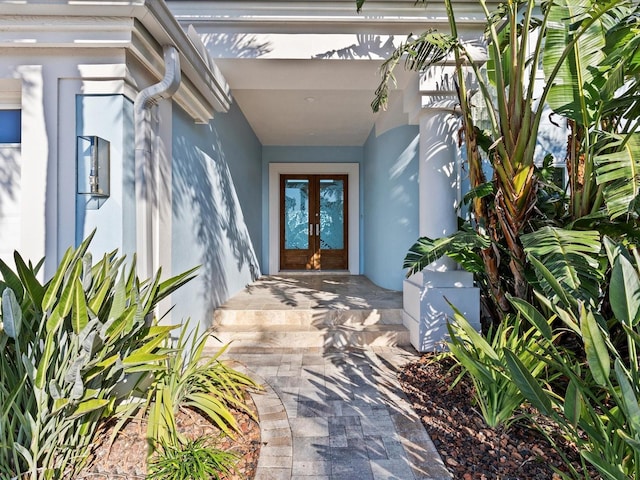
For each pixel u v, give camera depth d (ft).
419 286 11.94
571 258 6.89
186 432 6.67
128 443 6.10
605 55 8.16
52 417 5.10
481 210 10.17
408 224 17.25
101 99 7.38
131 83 7.59
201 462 5.57
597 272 6.64
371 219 21.21
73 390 5.03
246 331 12.46
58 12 6.81
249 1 11.45
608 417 5.17
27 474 5.00
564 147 15.70
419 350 11.49
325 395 8.75
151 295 6.72
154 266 8.65
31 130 7.30
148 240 8.06
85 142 7.32
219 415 7.18
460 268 11.62
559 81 8.39
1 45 7.05
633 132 7.47
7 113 8.00
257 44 11.50
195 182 11.65
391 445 6.79
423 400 8.46
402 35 11.55
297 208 26.08
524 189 8.77
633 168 6.79
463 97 9.73
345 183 26.09
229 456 5.98
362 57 11.52
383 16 11.43
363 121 19.54
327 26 11.50
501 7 9.37
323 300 15.25
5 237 7.94
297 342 12.29
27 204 7.29
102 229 7.41
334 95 15.80
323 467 6.18
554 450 6.46
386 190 18.44
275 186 24.90
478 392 7.13
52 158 7.30
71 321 5.53
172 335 9.60
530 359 7.22
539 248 7.36
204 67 9.87
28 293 5.24
